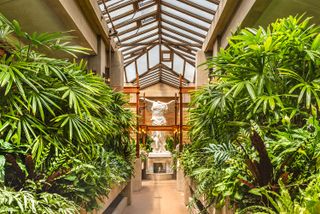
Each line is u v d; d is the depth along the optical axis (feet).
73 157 6.60
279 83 7.39
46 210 5.05
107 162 8.74
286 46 7.00
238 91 7.04
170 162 30.48
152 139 32.99
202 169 8.12
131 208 16.92
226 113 8.55
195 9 20.31
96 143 8.95
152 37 30.04
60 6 11.28
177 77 39.73
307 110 7.10
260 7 12.01
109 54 20.86
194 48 29.09
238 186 6.00
